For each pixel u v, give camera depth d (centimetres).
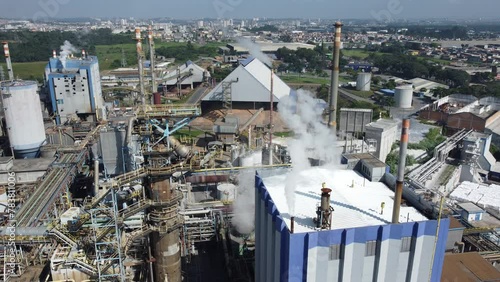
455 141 10638
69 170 7525
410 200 4297
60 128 10500
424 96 19400
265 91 13700
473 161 10181
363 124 10138
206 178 8156
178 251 5522
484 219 7025
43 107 12275
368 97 19200
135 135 5603
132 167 6444
